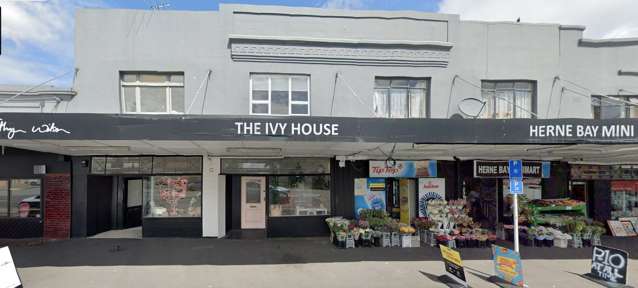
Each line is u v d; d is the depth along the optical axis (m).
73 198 10.62
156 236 10.67
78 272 7.36
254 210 11.73
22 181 10.64
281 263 8.11
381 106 10.65
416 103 10.73
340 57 10.37
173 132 6.44
